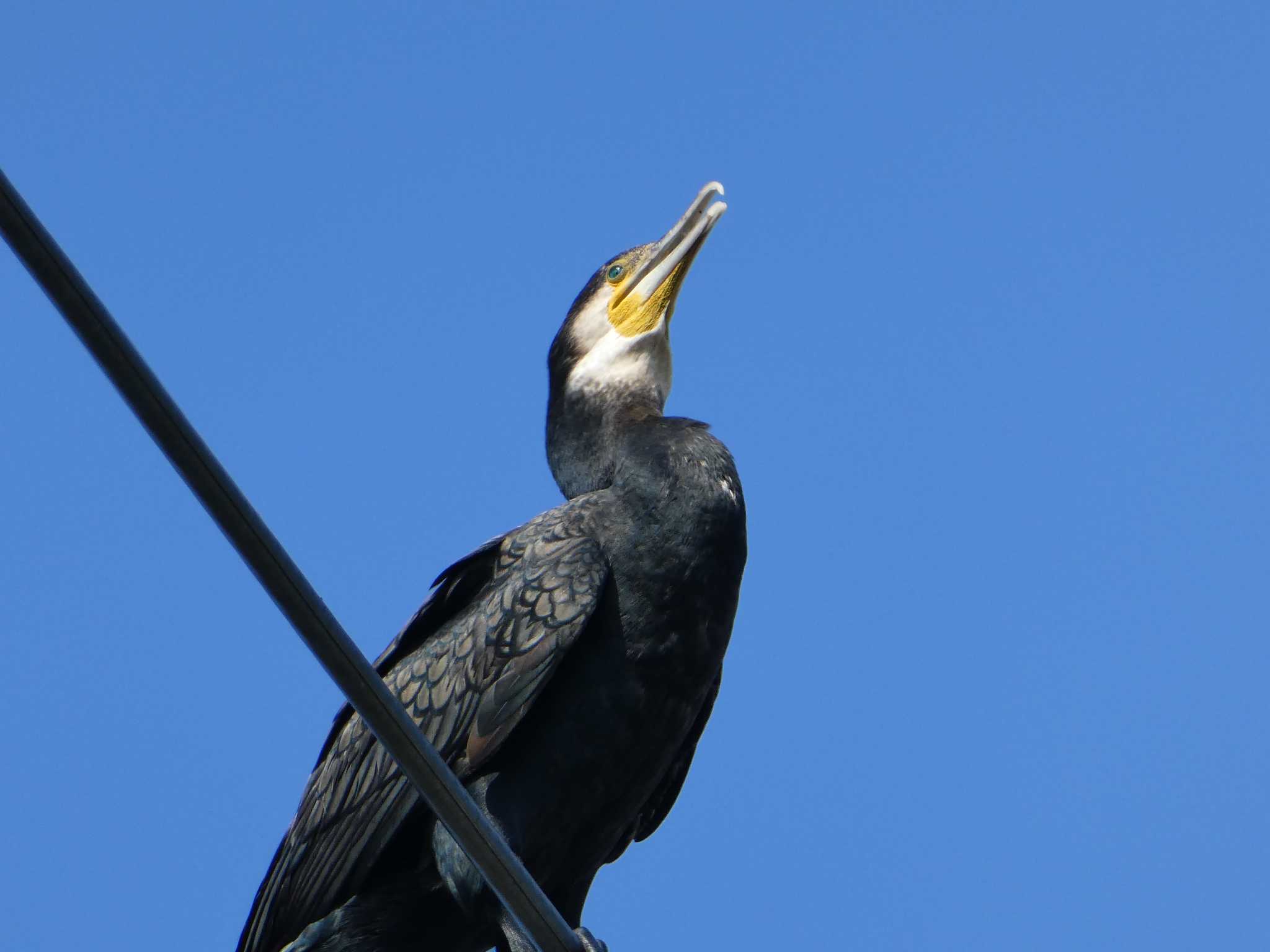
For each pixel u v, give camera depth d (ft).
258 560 24.08
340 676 25.99
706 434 41.37
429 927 38.81
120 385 21.67
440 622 40.78
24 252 20.21
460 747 38.32
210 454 22.74
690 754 42.45
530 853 38.14
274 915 40.01
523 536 40.68
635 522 39.24
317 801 39.86
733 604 39.78
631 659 38.37
